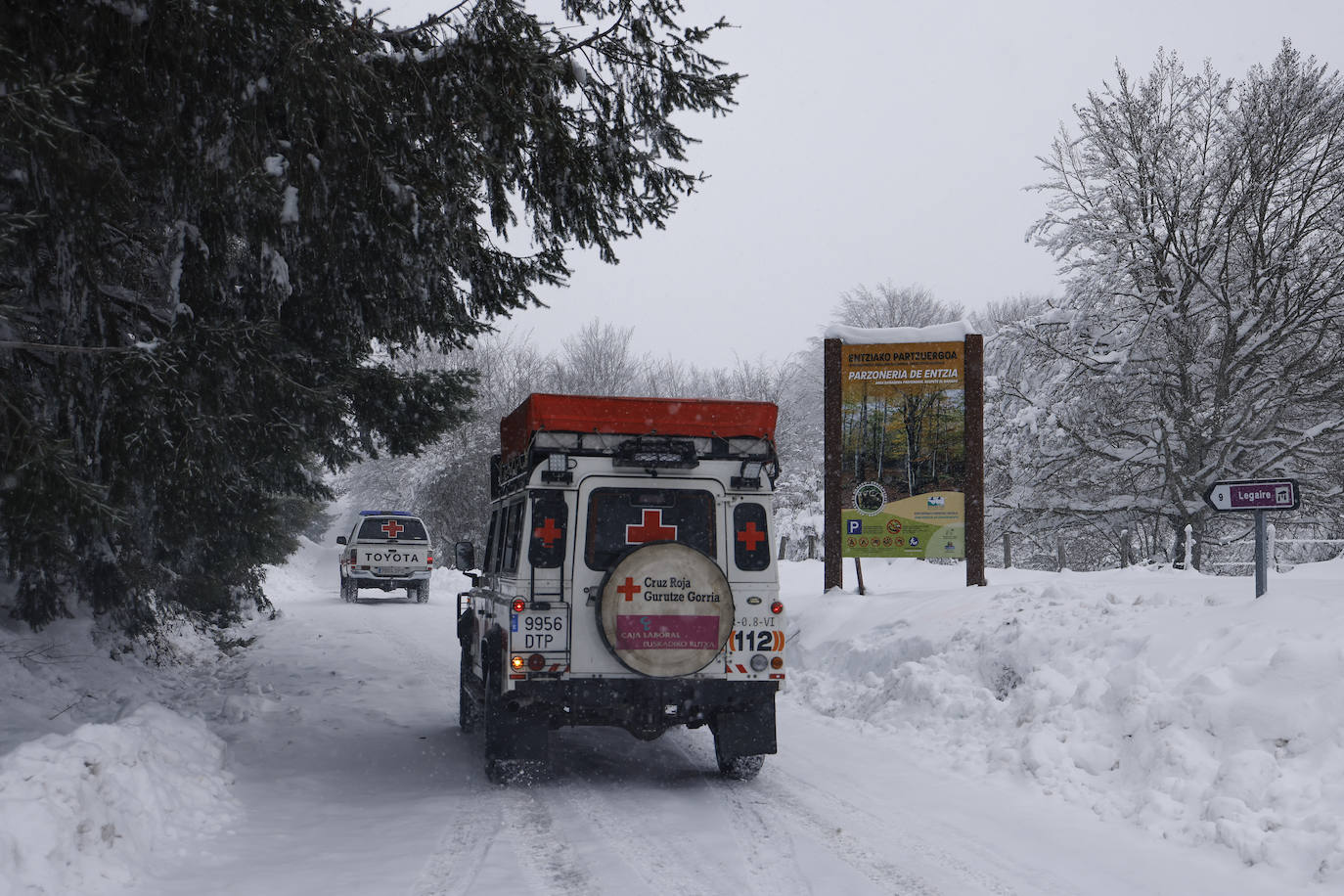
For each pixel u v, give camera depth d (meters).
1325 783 5.88
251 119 7.92
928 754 8.71
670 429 8.05
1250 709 6.66
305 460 11.42
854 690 11.20
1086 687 8.12
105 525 7.24
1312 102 18.89
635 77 9.70
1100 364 20.02
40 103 6.47
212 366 8.15
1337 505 19.89
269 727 10.26
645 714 7.86
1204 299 20.45
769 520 8.07
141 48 7.73
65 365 8.29
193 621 17.61
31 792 5.28
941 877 5.50
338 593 35.84
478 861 5.84
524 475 7.99
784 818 6.86
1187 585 9.80
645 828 6.63
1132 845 6.07
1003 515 21.45
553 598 7.69
